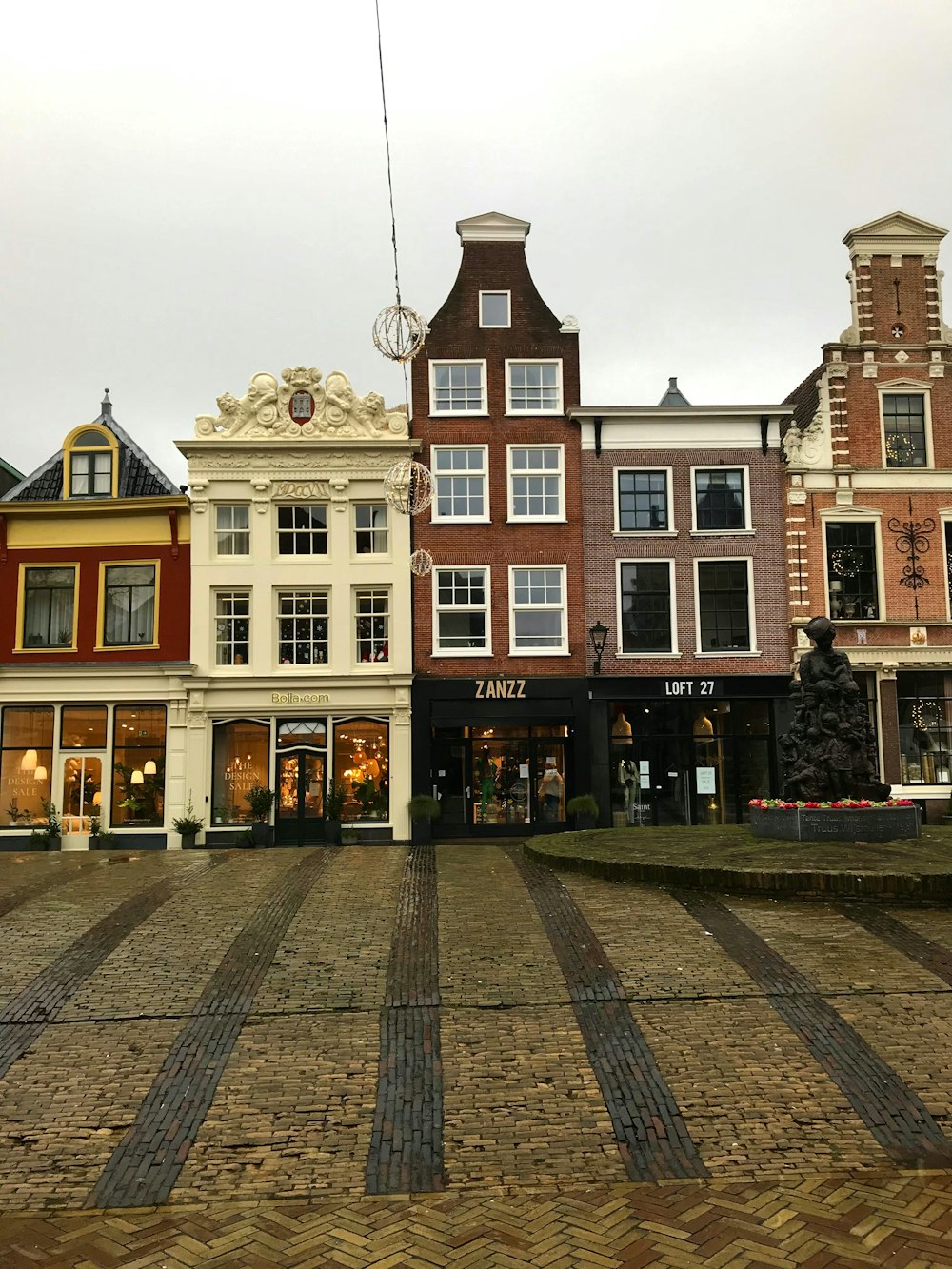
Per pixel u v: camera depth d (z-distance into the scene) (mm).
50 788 27641
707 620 28875
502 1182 8219
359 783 27766
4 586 28422
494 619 28469
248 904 15602
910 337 29688
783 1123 8961
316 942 13570
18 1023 11102
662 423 29188
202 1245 7379
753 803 19625
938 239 29922
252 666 27828
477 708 27984
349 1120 9164
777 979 11758
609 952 12773
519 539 28750
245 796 27641
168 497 27984
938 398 29547
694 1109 9211
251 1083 9781
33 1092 9656
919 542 29047
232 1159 8594
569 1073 9891
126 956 13125
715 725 28594
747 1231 7383
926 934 13109
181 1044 10562
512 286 29703
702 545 28906
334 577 28172
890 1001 11125
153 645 27969
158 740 27797
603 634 28062
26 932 14297
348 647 28016
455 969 12398
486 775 28203
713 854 17016
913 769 28531
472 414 29016
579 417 28953
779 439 29391
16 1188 8180
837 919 13797
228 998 11688
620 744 28406
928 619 28734
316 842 27500
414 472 27594
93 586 28375
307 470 28344
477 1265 7039
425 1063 10109
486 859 19594
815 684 19172
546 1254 7156
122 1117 9234
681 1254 7102
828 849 16984
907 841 17844
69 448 28906
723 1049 10227
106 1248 7348
